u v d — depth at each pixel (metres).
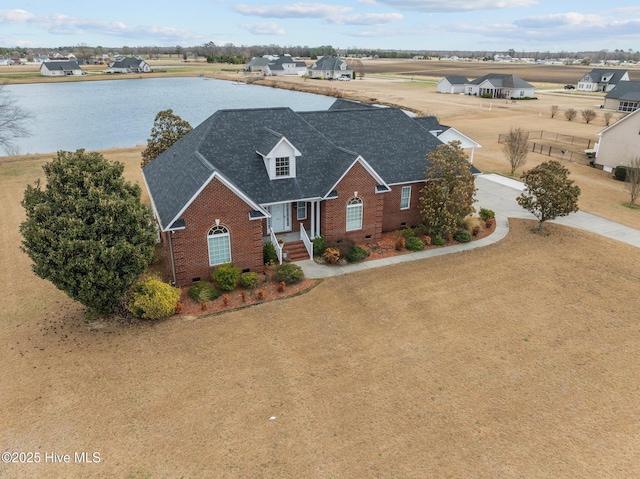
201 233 23.41
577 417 15.70
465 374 17.70
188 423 15.12
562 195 30.05
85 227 18.80
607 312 22.22
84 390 16.53
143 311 20.69
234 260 24.78
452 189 28.77
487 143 62.91
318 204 28.16
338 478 13.23
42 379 17.08
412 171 31.34
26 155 56.38
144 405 15.87
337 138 31.70
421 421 15.38
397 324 20.97
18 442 14.31
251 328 20.50
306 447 14.29
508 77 117.69
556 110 85.50
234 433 14.77
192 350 18.89
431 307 22.44
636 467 13.78
